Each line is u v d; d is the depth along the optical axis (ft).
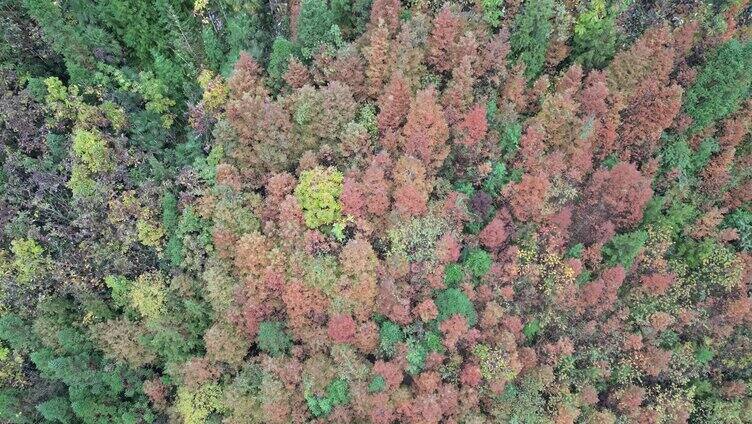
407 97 127.75
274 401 116.26
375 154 131.64
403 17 135.74
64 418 127.13
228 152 129.18
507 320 121.19
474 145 128.26
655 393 135.44
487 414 120.47
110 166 132.05
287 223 119.75
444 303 117.29
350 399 116.78
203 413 124.06
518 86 133.08
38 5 131.95
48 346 129.59
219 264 124.67
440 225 121.29
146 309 126.82
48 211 135.03
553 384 125.39
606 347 131.85
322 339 120.06
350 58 129.39
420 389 115.14
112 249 131.23
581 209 135.13
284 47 130.31
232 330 124.57
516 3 134.10
